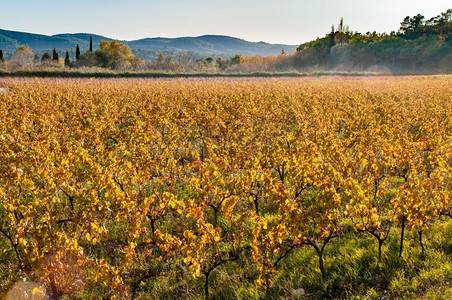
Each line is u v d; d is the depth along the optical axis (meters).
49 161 8.87
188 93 27.75
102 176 7.39
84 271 6.34
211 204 7.91
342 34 115.75
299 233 5.70
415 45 94.44
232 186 7.59
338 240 7.31
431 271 5.98
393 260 6.48
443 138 11.98
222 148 12.62
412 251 6.69
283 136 12.38
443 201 6.71
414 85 36.62
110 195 7.11
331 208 6.12
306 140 11.30
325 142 10.63
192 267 5.32
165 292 6.13
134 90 28.47
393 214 6.92
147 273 6.55
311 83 41.75
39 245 5.27
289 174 7.99
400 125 14.23
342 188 8.55
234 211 8.75
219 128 14.80
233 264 6.69
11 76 52.09
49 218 5.55
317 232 7.33
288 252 6.29
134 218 5.99
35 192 6.61
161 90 29.14
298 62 105.88
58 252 5.32
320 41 123.25
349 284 5.99
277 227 5.79
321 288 6.00
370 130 12.57
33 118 15.80
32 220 6.11
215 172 7.31
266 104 21.30
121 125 18.88
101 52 90.38
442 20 120.69
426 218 6.43
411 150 9.59
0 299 5.52
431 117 15.68
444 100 23.00
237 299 5.80
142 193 7.94
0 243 7.43
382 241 6.43
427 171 9.95
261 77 60.97
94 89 28.92
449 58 86.69
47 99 21.30
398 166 9.32
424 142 10.99
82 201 6.57
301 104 21.34
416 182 6.58
